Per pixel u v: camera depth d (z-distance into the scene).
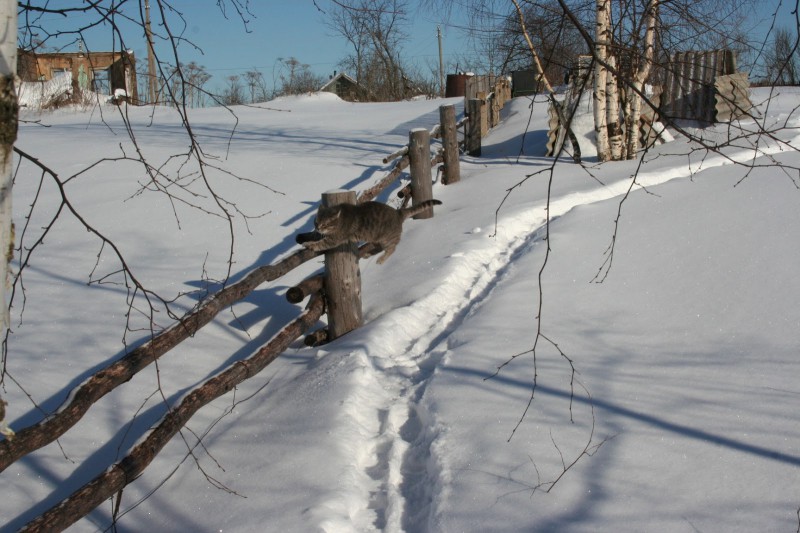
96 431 4.51
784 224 5.97
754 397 3.88
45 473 4.13
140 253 7.35
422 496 3.62
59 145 13.60
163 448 4.36
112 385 4.03
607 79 10.46
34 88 21.91
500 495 3.38
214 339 5.68
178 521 3.66
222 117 20.83
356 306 5.73
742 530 2.97
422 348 5.29
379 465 3.96
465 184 9.91
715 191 7.29
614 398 4.04
